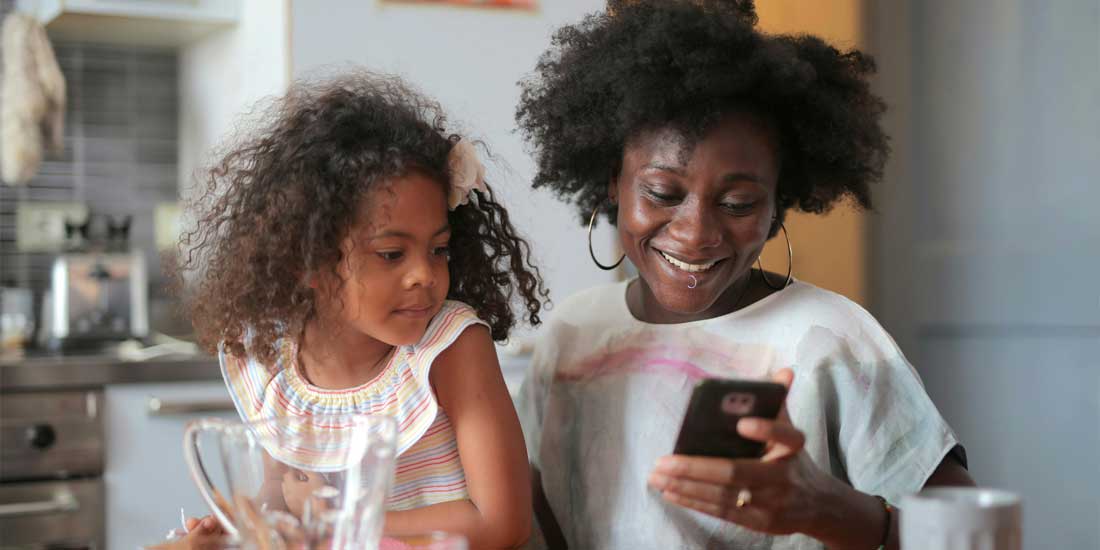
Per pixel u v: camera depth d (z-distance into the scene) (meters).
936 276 2.29
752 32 0.98
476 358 1.01
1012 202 2.23
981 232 2.26
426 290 0.97
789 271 1.09
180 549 0.89
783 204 1.08
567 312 1.17
